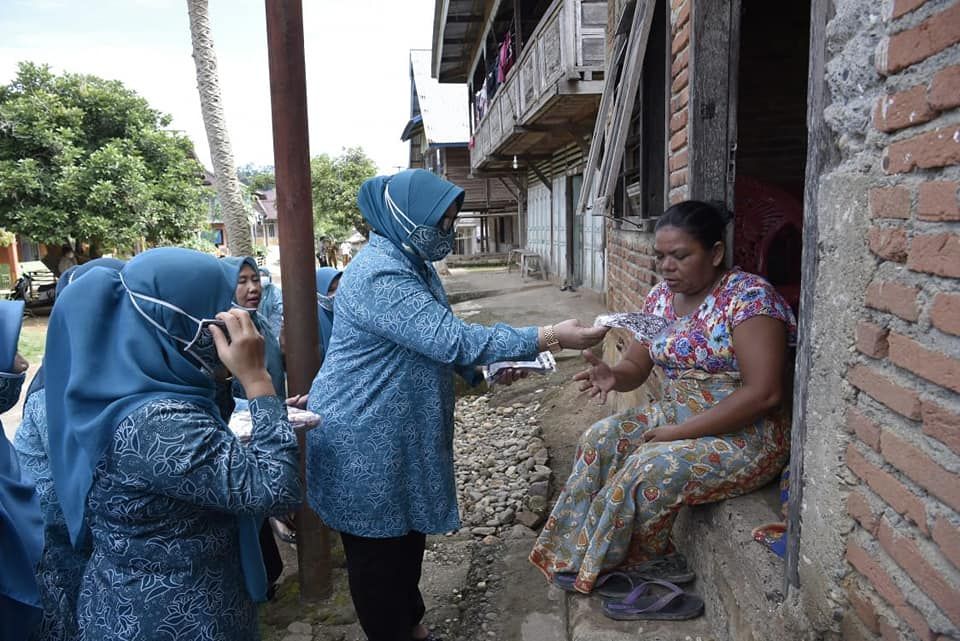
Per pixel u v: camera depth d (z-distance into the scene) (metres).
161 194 16.86
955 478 1.22
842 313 1.54
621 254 5.16
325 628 2.99
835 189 1.55
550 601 2.94
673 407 2.54
